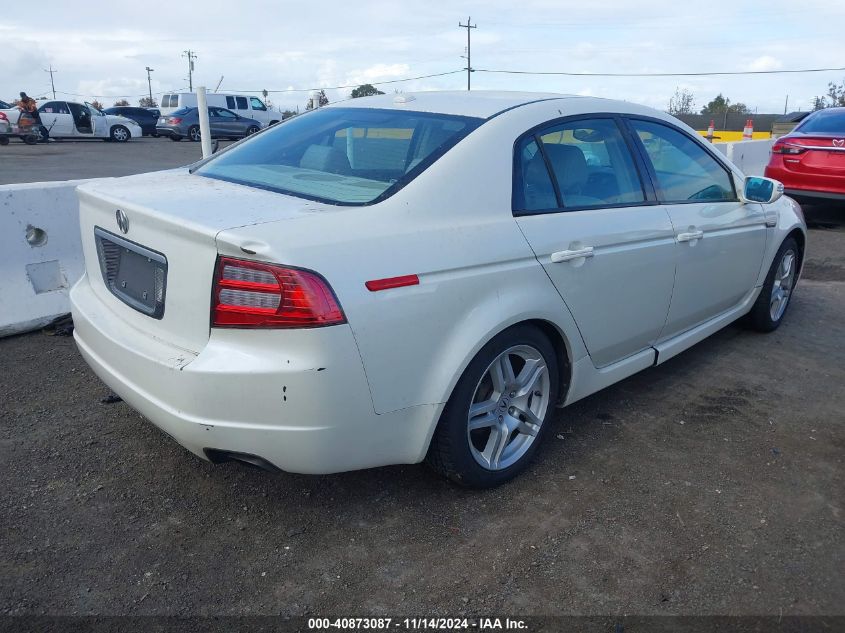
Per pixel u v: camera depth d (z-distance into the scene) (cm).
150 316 268
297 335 230
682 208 388
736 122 3497
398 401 257
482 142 294
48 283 495
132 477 311
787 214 505
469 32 5906
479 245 276
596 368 353
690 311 412
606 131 357
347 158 306
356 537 274
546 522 286
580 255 315
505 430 304
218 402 239
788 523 289
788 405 403
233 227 235
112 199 282
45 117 2538
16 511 284
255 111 3173
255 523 282
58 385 404
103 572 251
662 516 292
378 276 245
